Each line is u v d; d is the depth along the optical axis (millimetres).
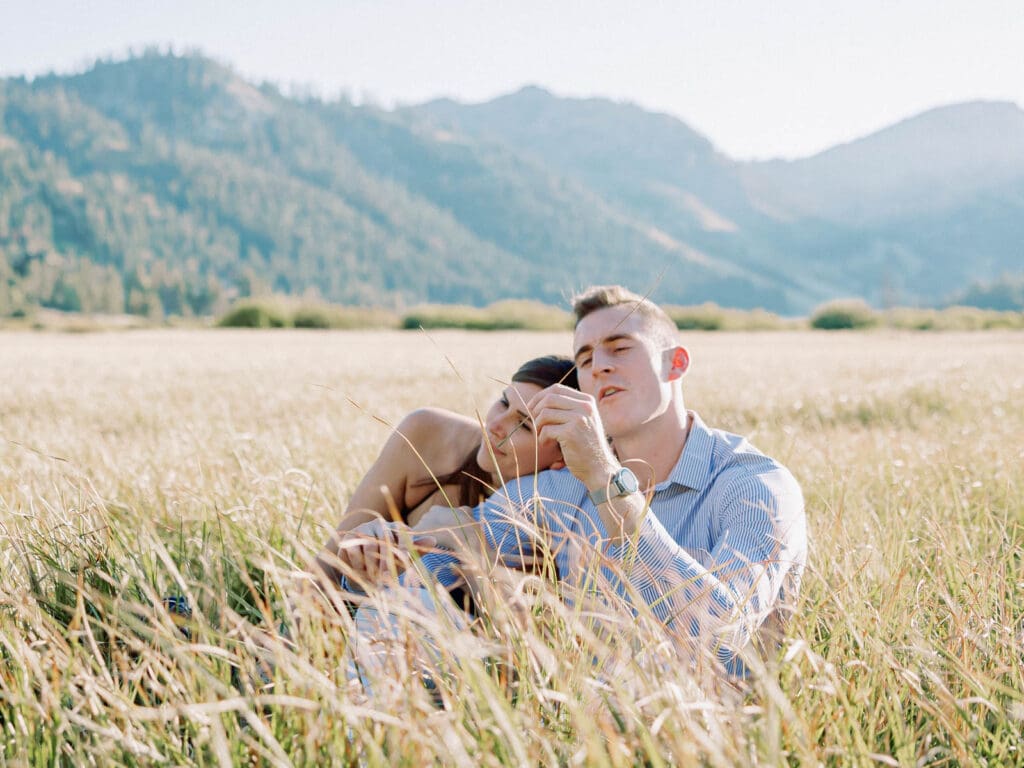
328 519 3992
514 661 2168
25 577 2936
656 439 2967
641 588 2469
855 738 1894
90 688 2023
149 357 27406
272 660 2131
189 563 3123
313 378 17016
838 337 52125
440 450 3539
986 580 2914
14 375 18438
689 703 1804
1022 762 2000
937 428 7652
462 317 75250
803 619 2625
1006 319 72938
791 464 5430
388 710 1849
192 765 1889
